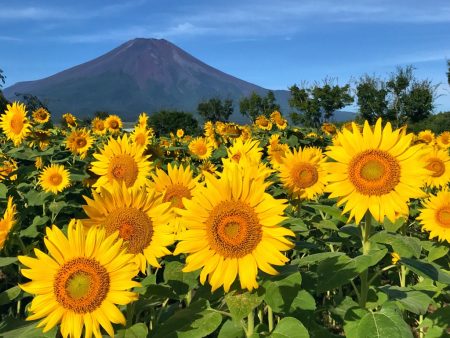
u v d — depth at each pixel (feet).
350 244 3.53
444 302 3.79
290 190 4.02
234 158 3.58
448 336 2.70
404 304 2.40
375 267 4.28
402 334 2.04
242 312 1.95
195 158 8.98
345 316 2.23
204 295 2.30
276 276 2.04
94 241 1.92
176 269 2.42
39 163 6.60
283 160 4.09
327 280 2.16
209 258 2.01
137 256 2.19
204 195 2.03
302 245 2.66
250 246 1.98
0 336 2.09
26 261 1.91
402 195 2.33
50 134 8.36
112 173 3.65
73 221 1.98
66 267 1.90
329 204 4.12
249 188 2.02
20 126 6.70
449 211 3.59
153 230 2.22
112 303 1.89
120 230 2.17
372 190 2.35
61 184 5.50
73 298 1.88
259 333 2.08
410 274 4.24
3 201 4.53
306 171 3.99
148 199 2.22
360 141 2.42
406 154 2.37
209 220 2.02
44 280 1.91
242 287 1.95
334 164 2.42
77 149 7.44
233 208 2.02
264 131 11.67
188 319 2.07
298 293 2.12
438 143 9.29
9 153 6.84
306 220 3.85
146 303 2.28
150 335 2.27
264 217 2.00
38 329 2.03
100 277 1.90
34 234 4.03
